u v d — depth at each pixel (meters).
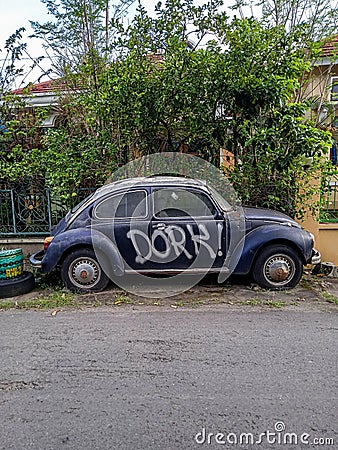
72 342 4.20
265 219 5.80
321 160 7.22
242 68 6.71
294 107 6.71
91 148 7.55
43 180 8.10
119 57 7.48
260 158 6.83
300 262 5.73
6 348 4.09
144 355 3.86
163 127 7.39
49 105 9.22
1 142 8.75
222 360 3.73
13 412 2.98
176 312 5.03
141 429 2.75
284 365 3.62
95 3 8.93
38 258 6.03
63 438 2.67
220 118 7.17
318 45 7.24
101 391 3.23
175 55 6.88
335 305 5.25
